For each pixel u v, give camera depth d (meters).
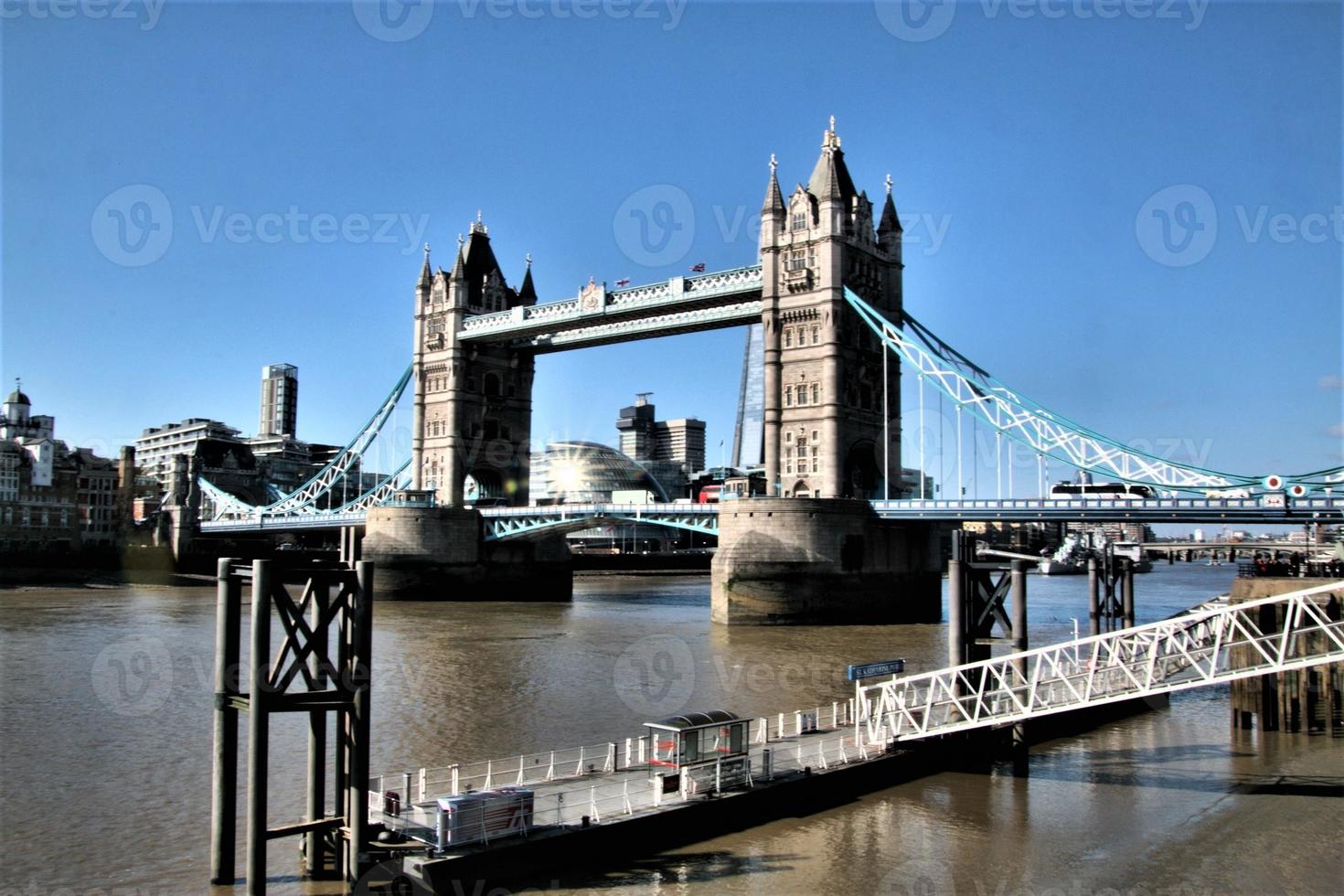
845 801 37.03
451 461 148.62
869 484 115.94
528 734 47.41
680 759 34.44
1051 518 97.44
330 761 42.53
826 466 109.75
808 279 112.50
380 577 138.12
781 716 42.56
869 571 106.06
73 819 34.88
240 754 43.62
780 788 35.69
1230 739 47.47
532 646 79.88
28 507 181.12
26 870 30.16
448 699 56.28
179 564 181.25
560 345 148.88
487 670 66.75
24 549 178.88
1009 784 39.62
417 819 30.34
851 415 112.75
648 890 28.89
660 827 32.12
